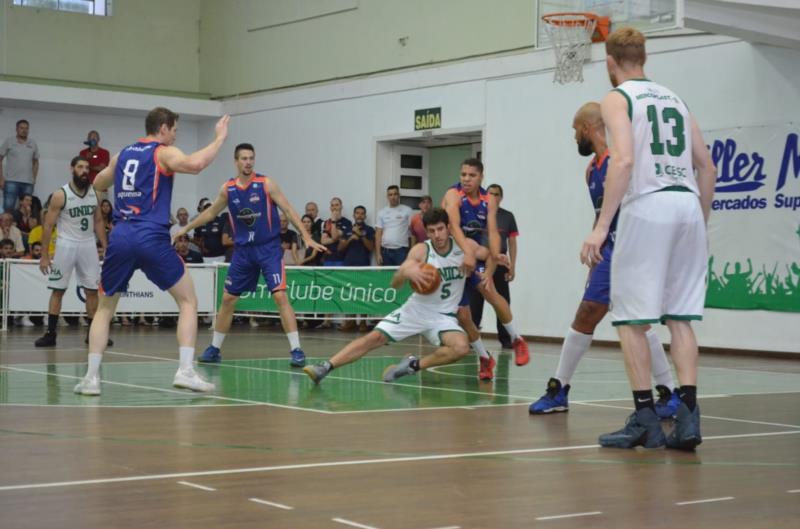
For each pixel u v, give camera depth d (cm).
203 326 2005
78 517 418
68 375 1027
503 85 1911
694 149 635
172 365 1149
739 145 1576
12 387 919
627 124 596
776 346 1527
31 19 2392
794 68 1513
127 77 2512
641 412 610
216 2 2556
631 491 481
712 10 1400
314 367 963
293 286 1891
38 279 1866
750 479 514
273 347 1474
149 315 1972
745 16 1416
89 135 2302
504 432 672
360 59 2206
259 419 724
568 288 1805
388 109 2131
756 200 1555
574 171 1797
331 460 559
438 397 876
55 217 1416
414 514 429
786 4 1389
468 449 601
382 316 1802
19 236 2014
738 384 1062
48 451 580
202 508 436
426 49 2069
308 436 646
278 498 458
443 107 2020
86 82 2422
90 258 1442
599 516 429
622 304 609
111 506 439
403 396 881
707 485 497
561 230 1817
